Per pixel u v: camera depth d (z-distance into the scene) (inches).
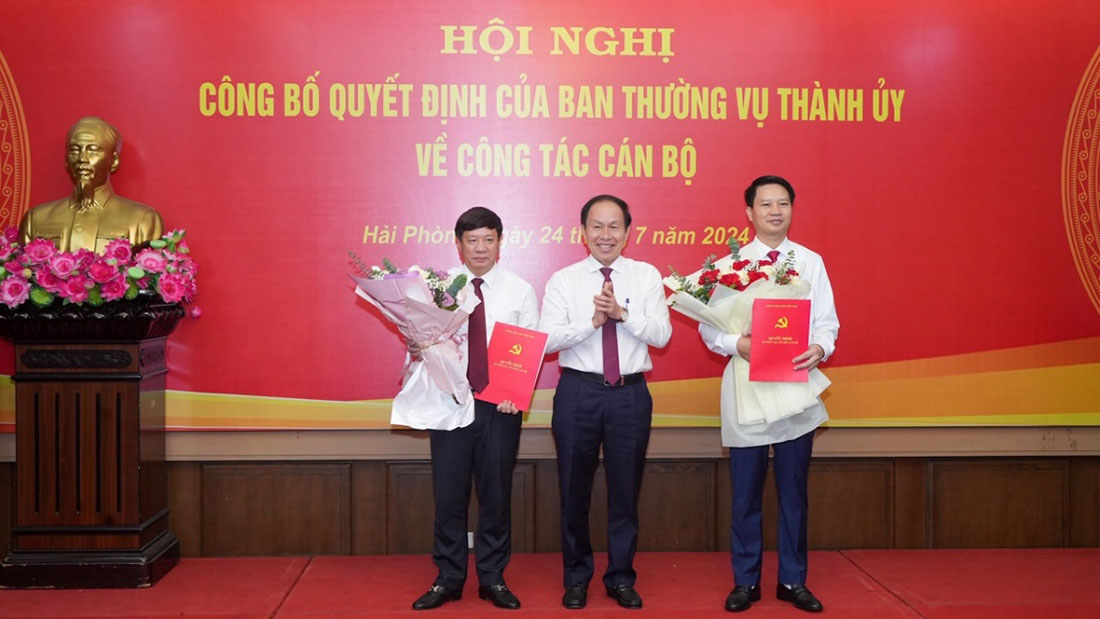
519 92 152.6
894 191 154.9
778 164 154.0
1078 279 156.6
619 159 153.6
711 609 128.0
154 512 143.6
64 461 135.3
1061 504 159.3
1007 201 155.6
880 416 155.9
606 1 152.6
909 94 154.5
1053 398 156.9
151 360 141.6
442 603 129.1
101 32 148.4
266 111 150.6
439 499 127.5
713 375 155.3
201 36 149.6
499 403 123.3
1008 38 154.9
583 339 122.8
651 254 154.2
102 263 127.5
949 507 159.2
